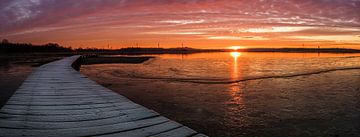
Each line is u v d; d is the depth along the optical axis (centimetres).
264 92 1005
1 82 1254
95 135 331
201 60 3894
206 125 599
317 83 1266
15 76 1498
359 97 905
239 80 1366
